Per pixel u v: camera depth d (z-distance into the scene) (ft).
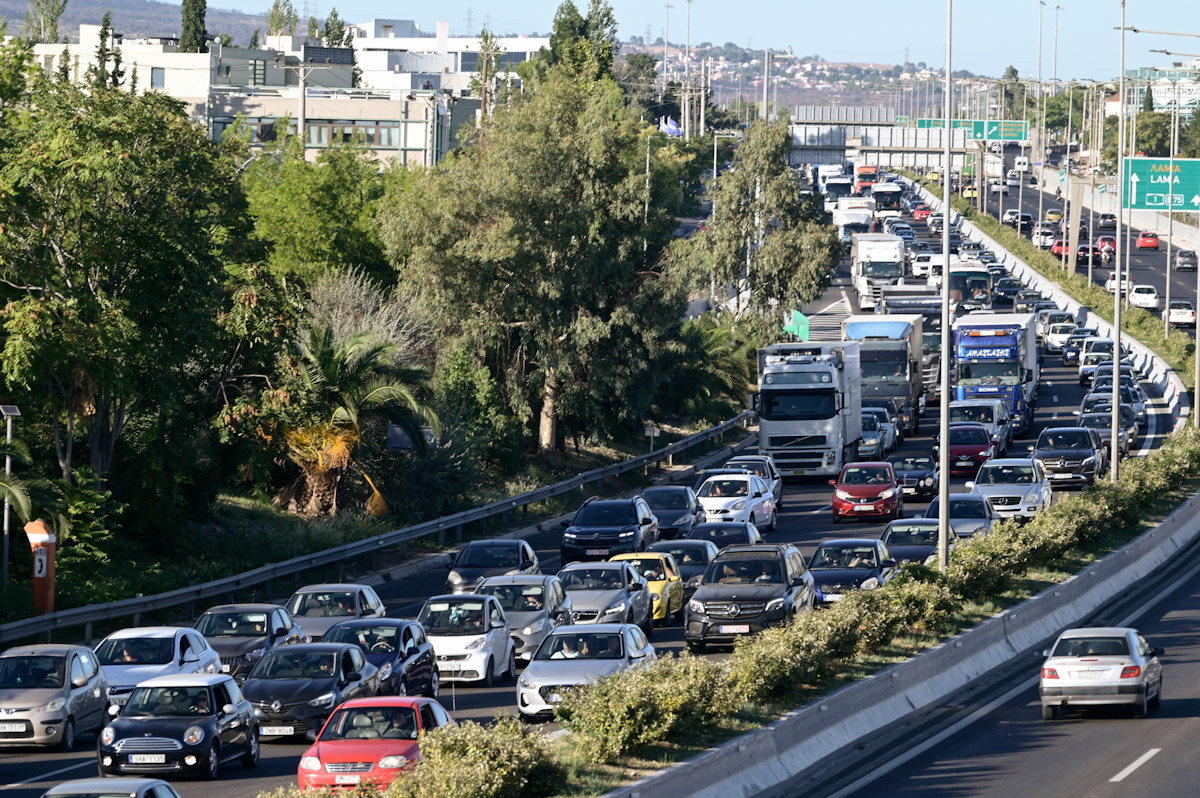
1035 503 467.52
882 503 496.64
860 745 220.64
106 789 157.89
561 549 422.82
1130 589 377.09
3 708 231.30
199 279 369.71
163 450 380.99
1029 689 264.72
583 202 582.76
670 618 359.87
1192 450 533.14
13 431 371.56
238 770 220.02
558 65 620.08
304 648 249.14
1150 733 222.69
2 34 431.43
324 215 628.28
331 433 435.53
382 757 185.78
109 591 330.34
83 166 339.57
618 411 609.01
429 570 439.63
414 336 561.43
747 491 479.41
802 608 316.40
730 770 184.24
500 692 281.33
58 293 354.95
